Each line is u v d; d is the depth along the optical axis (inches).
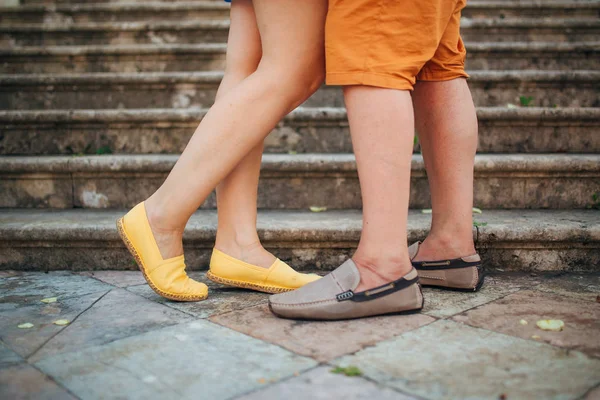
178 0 156.5
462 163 56.4
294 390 35.7
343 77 47.1
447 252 58.2
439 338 44.8
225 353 42.1
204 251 69.8
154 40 133.7
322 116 92.6
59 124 94.7
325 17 50.5
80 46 128.6
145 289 60.7
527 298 55.8
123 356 41.6
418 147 91.2
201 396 35.0
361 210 81.8
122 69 120.6
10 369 39.3
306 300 49.3
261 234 68.4
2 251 70.3
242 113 50.8
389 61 46.6
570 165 79.0
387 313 50.5
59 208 84.5
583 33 127.5
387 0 45.7
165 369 39.2
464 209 57.1
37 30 132.9
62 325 48.7
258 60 57.7
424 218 74.1
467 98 56.4
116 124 94.6
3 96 106.7
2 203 84.7
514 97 104.7
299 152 94.3
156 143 95.2
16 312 52.6
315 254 69.6
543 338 44.5
